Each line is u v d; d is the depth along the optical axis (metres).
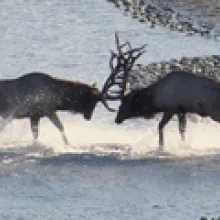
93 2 98.56
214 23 96.44
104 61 75.75
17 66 73.19
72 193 41.16
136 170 46.03
